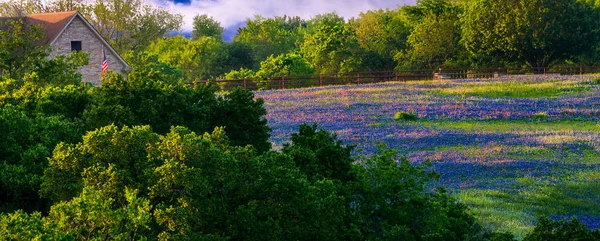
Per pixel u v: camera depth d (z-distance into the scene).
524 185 31.39
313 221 13.85
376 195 16.86
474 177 32.91
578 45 86.00
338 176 17.94
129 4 89.50
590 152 38.31
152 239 12.27
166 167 12.19
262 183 13.69
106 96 19.41
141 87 19.92
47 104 20.80
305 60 92.38
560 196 29.59
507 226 24.16
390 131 43.97
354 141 41.06
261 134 20.61
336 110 52.09
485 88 61.03
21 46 30.73
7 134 17.56
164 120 19.39
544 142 40.66
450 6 99.25
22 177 16.22
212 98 21.09
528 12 85.00
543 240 14.94
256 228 13.04
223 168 13.14
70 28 54.00
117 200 12.57
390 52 99.56
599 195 29.81
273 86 72.50
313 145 18.67
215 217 13.05
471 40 88.12
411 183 17.22
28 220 9.96
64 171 13.22
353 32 99.69
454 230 18.45
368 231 16.23
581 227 14.97
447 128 45.25
